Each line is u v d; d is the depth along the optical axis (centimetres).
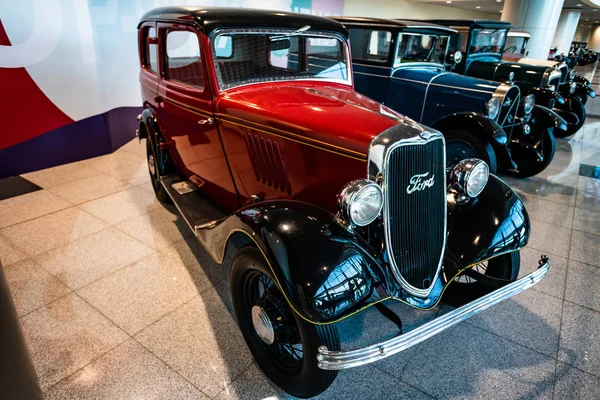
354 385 190
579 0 1427
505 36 617
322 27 268
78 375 191
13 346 116
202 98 250
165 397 182
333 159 187
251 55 249
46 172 438
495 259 225
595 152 579
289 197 221
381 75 462
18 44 388
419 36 462
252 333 195
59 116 441
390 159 166
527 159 456
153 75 328
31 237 309
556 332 226
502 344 216
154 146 332
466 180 201
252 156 229
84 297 245
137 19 504
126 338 214
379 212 166
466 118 378
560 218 367
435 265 192
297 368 175
